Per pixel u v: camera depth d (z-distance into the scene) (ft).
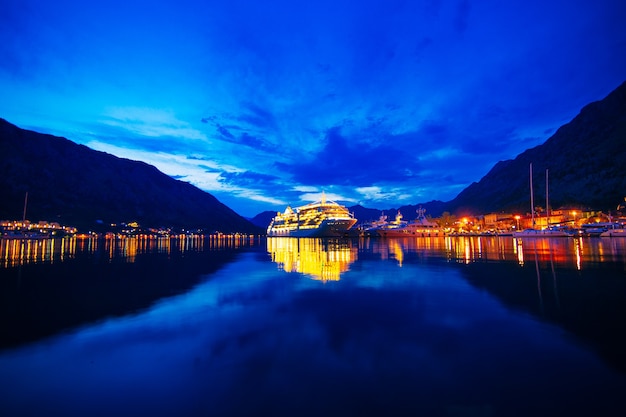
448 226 596.29
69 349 32.42
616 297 52.39
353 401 22.21
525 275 76.84
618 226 322.34
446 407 21.31
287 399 22.58
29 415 20.95
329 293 59.82
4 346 33.35
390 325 39.45
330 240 378.94
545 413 20.45
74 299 56.13
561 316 42.19
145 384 25.05
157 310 48.21
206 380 25.58
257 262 124.16
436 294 57.47
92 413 21.18
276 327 39.22
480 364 27.89
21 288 67.36
